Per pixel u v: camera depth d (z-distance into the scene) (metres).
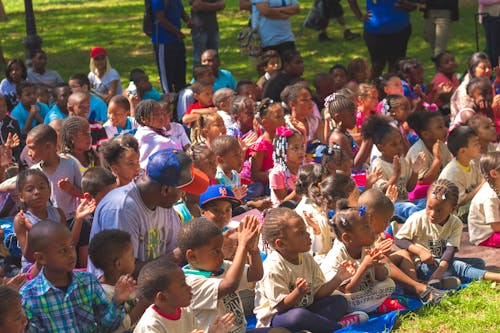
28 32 13.68
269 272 5.39
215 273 5.21
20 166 8.34
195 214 6.52
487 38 12.79
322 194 6.35
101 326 5.01
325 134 9.35
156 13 12.43
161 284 4.59
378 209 6.04
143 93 11.59
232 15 21.86
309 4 22.55
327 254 6.01
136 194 5.55
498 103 9.69
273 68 11.55
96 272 5.45
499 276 6.21
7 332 4.42
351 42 17.56
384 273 5.86
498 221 6.91
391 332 5.54
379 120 8.26
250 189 8.28
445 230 6.44
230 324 4.74
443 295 5.98
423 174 8.16
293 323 5.32
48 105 11.11
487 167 6.87
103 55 12.42
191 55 17.52
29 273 5.75
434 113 8.33
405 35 12.98
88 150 7.73
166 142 8.27
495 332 5.44
